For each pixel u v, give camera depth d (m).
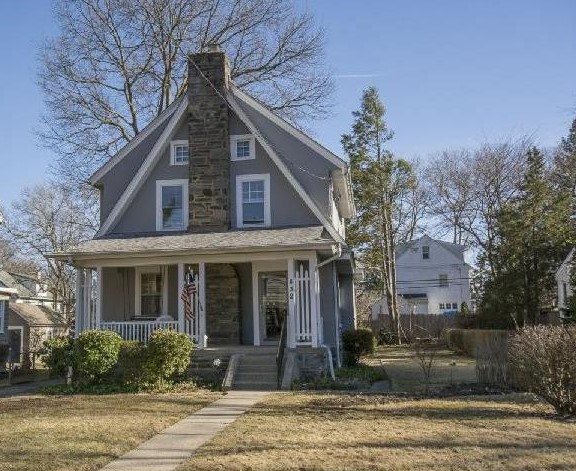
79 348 15.27
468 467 7.01
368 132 41.50
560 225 29.22
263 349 16.19
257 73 29.38
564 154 41.03
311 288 16.52
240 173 19.69
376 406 11.70
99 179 20.92
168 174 20.08
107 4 27.08
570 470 6.87
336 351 18.92
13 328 32.25
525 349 11.22
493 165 45.34
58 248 39.97
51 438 9.05
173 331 15.63
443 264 58.41
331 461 7.34
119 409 11.86
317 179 19.48
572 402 10.38
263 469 7.04
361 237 40.44
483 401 12.25
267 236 17.69
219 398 13.23
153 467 7.38
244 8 28.59
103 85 28.14
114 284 19.78
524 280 28.84
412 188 44.53
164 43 27.47
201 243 17.44
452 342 32.25
